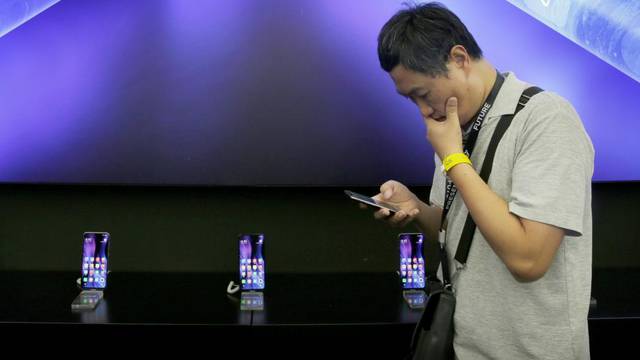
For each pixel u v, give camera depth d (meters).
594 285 2.24
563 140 1.04
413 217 1.38
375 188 2.25
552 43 2.19
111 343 2.24
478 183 1.05
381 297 2.14
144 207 2.33
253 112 2.18
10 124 2.16
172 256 2.36
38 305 2.01
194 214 2.34
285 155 2.20
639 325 1.95
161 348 2.25
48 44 2.14
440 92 1.11
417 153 2.21
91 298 2.04
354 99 2.19
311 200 2.35
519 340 1.11
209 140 2.19
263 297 2.11
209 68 2.17
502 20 2.18
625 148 2.23
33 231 2.32
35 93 2.15
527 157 1.06
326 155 2.21
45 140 2.17
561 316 1.08
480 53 1.14
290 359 2.26
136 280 2.27
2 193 2.30
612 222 2.39
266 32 2.16
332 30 2.16
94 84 2.16
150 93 2.17
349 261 2.38
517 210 1.03
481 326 1.14
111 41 2.15
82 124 2.17
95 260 2.11
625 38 2.18
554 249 1.02
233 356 2.26
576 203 1.02
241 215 2.35
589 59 2.19
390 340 2.23
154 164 2.20
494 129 1.12
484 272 1.14
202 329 1.89
